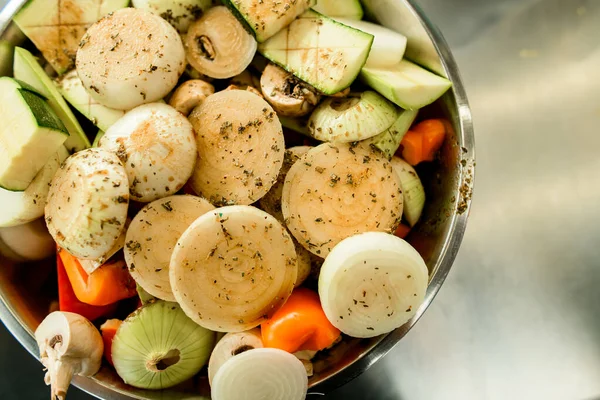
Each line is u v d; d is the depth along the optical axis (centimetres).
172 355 47
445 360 58
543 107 62
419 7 49
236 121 47
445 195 50
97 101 48
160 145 45
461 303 60
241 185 47
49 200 45
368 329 45
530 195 62
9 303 47
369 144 48
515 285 60
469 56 63
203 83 48
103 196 43
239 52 49
